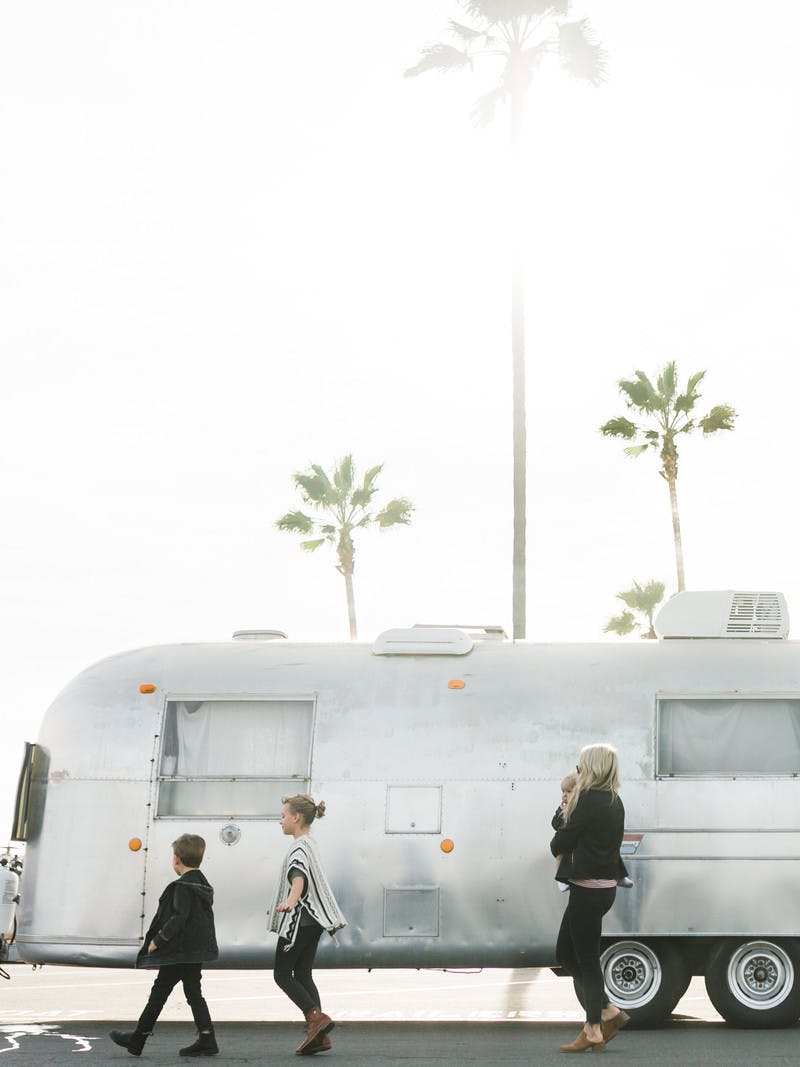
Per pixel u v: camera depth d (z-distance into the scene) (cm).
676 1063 954
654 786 1212
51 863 1236
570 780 1102
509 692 1245
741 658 1251
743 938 1198
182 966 1003
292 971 1002
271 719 1252
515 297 3048
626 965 1204
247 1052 1029
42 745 1267
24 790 1256
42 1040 1103
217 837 1224
